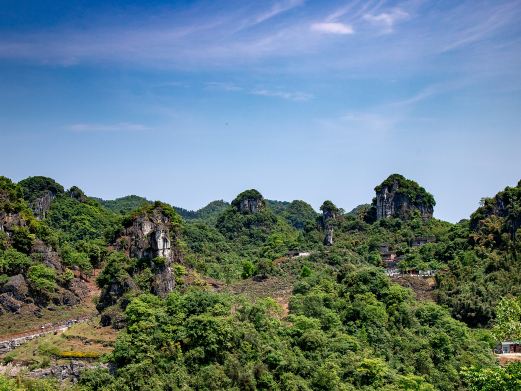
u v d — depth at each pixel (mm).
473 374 62219
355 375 95312
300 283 130875
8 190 131875
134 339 86438
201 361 86500
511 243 157250
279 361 90688
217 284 138750
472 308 136125
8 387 71562
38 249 125000
